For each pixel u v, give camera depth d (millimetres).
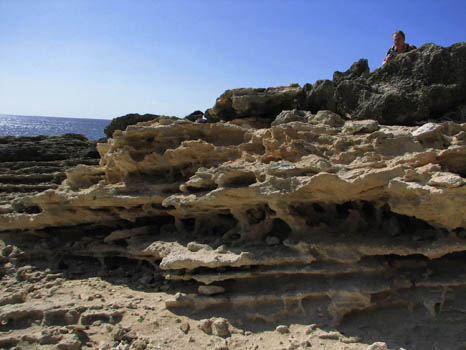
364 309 6152
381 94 8945
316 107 10562
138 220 9125
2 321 6629
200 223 8125
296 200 6824
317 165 6754
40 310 6676
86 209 8852
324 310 6203
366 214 7273
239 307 6578
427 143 7039
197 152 7988
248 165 7449
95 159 13492
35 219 9164
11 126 125062
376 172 6031
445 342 5578
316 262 6629
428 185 5691
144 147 8680
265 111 10453
